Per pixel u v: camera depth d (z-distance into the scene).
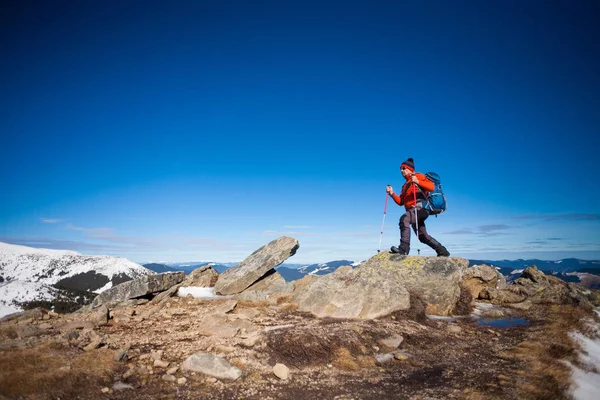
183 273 18.61
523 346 9.44
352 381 7.17
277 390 6.59
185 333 9.70
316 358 8.04
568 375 7.29
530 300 15.36
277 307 13.38
